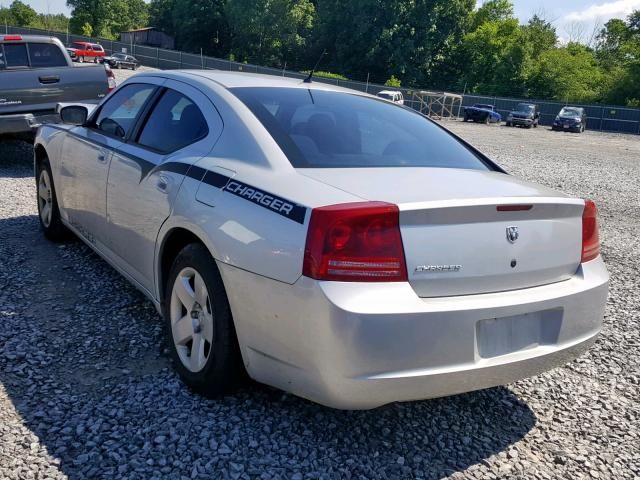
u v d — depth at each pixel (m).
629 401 3.51
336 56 79.62
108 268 4.89
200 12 90.69
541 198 2.78
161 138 3.67
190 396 3.09
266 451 2.71
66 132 4.93
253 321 2.67
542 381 3.68
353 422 2.99
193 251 3.04
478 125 43.56
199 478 2.49
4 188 7.63
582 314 2.90
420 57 76.31
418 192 2.63
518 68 70.56
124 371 3.31
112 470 2.50
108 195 4.01
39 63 9.16
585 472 2.80
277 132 3.10
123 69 57.69
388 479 2.61
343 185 2.67
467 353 2.51
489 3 85.56
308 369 2.48
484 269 2.59
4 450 2.57
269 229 2.59
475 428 3.08
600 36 91.44
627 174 16.55
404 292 2.41
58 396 3.02
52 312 4.01
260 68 60.16
